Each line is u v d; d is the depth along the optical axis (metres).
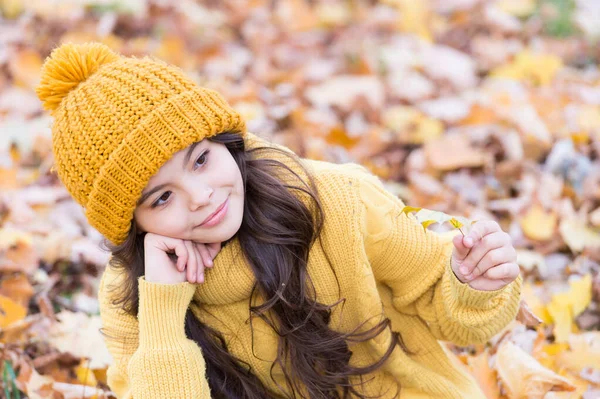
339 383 1.94
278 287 1.77
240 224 1.71
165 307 1.76
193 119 1.63
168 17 4.68
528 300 2.55
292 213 1.76
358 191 1.83
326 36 4.72
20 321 2.57
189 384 1.76
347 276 1.84
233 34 4.77
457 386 2.04
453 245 1.72
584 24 4.51
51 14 4.58
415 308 1.98
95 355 2.46
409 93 3.99
